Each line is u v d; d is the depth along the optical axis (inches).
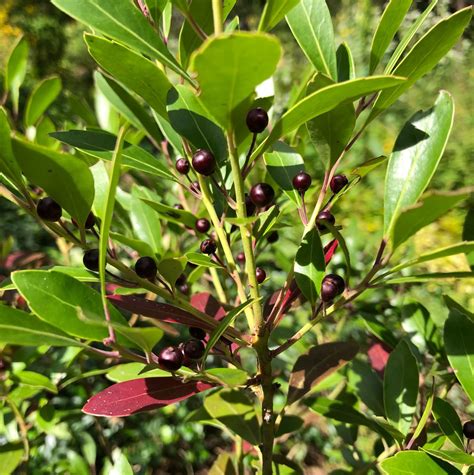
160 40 5.7
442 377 9.4
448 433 7.0
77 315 5.0
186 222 8.1
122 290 7.7
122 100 9.1
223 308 8.9
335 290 6.4
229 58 4.1
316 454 23.4
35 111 11.9
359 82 4.6
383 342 10.7
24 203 5.6
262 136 8.2
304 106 5.0
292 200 7.4
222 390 10.0
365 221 40.3
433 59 5.9
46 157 4.7
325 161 6.7
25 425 12.7
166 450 25.5
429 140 6.5
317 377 8.8
